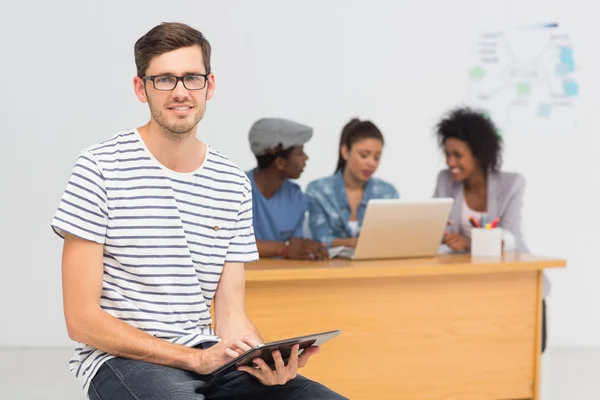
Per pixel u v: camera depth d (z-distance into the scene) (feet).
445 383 11.46
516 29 19.03
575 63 19.20
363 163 13.98
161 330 6.81
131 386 6.36
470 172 14.17
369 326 11.10
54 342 18.04
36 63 17.70
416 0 18.78
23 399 13.93
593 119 19.31
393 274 10.96
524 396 11.86
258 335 7.32
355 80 18.71
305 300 10.81
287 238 13.96
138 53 6.82
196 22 18.10
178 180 6.97
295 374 6.81
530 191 19.21
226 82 18.25
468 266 11.32
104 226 6.72
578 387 15.25
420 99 18.94
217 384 7.00
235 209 7.27
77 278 6.63
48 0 17.62
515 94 19.11
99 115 17.92
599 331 19.35
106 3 17.78
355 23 18.63
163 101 6.73
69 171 17.95
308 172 18.66
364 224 11.47
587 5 19.17
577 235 19.35
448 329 11.46
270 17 18.33
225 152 18.35
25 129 17.78
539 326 11.86
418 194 19.04
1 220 17.84
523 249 14.43
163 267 6.87
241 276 7.46
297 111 18.54
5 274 17.88
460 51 18.97
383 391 11.19
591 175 19.35
